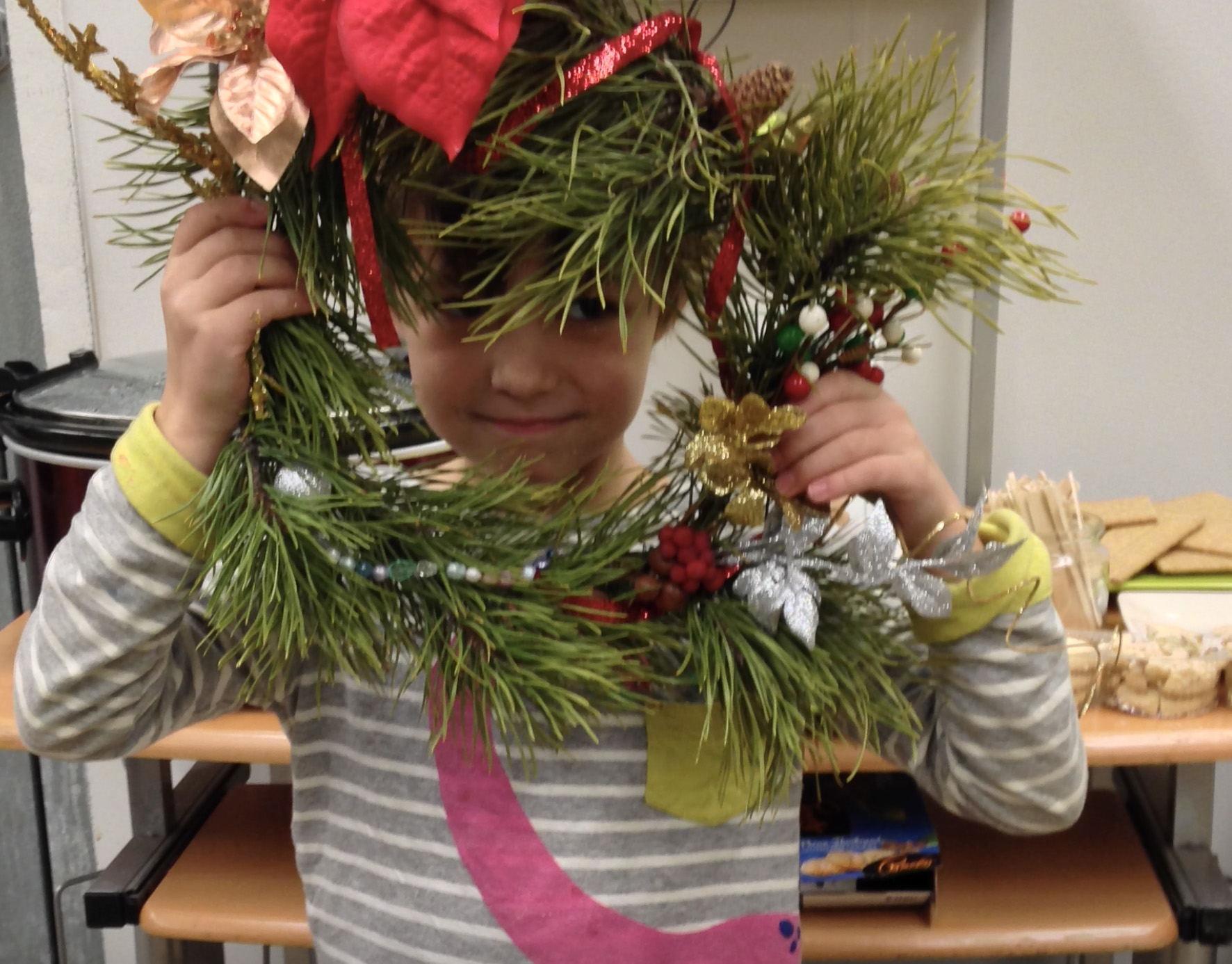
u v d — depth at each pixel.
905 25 0.44
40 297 1.25
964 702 0.62
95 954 1.49
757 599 0.48
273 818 1.07
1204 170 1.20
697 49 0.44
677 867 0.64
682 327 0.83
